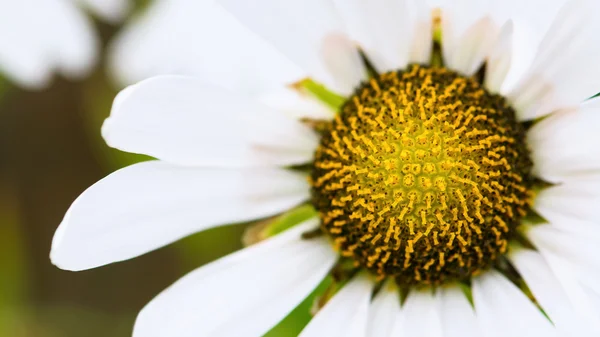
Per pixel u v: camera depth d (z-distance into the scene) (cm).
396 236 20
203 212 20
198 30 22
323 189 20
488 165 20
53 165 29
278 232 20
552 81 20
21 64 24
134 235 19
